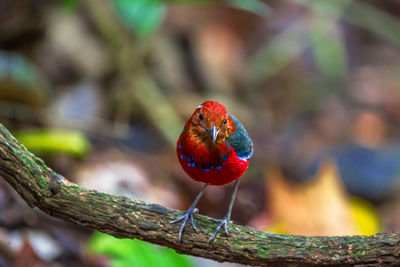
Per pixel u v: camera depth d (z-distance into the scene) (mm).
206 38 17125
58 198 6004
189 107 15281
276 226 11102
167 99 15250
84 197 6078
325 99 19094
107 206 6129
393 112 19734
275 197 11250
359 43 22688
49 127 12375
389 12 22297
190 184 11945
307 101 18750
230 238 6273
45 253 9133
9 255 8844
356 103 19625
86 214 6086
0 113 11688
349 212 11422
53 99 13398
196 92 16203
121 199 6230
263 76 18344
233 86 17281
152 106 14312
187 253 6398
